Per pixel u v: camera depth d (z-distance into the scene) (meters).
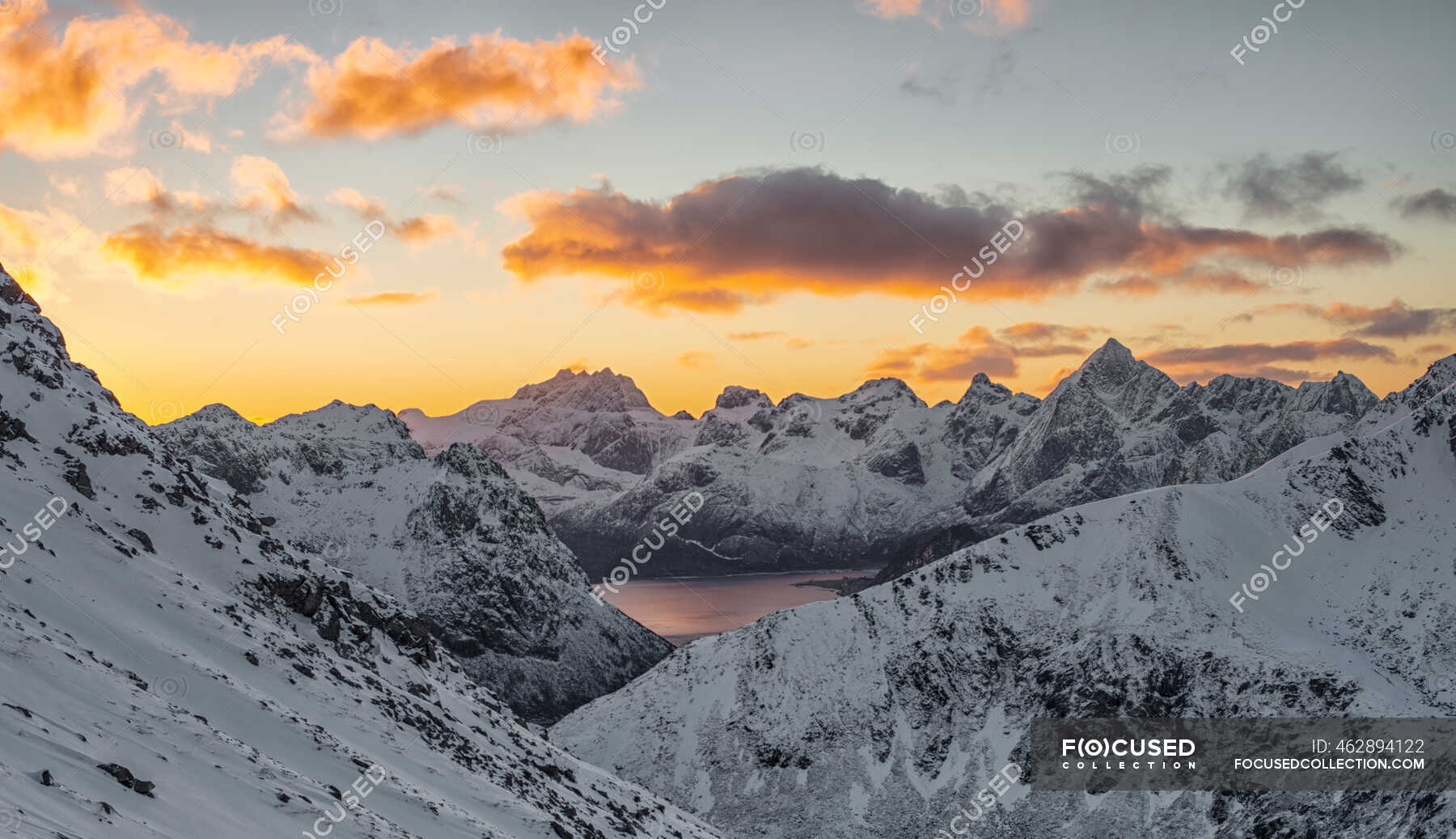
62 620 95.88
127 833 62.41
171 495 145.00
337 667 128.88
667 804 185.62
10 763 63.62
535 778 138.38
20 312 161.62
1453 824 181.00
